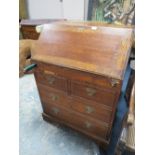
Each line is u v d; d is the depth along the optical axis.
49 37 1.23
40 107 1.81
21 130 1.52
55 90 1.26
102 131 1.25
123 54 0.95
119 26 1.19
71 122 1.42
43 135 1.48
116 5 1.90
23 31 2.66
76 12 2.24
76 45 1.10
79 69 1.00
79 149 1.34
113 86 0.92
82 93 1.11
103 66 0.96
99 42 1.04
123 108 1.29
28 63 2.33
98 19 2.07
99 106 1.09
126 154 1.09
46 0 2.70
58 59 1.10
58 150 1.34
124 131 1.07
